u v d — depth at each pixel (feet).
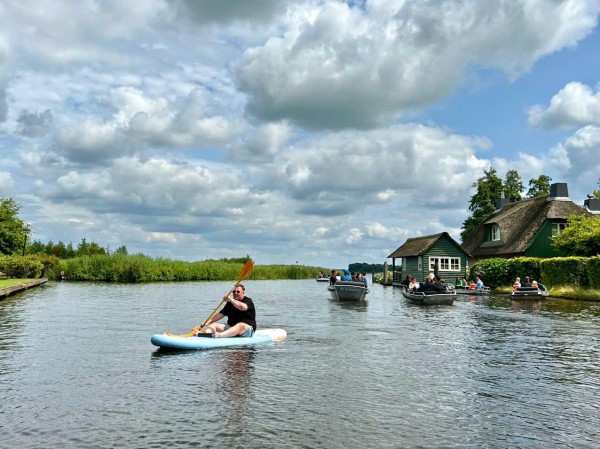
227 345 38.50
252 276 221.25
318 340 42.16
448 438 19.10
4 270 147.13
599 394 25.50
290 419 20.90
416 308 76.28
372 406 22.91
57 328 48.78
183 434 19.06
